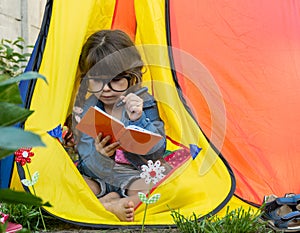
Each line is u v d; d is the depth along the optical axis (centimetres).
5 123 89
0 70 401
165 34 315
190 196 272
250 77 323
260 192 293
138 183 275
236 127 312
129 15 340
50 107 282
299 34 334
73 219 257
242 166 303
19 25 531
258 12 338
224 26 334
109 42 288
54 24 297
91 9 301
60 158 272
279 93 321
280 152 307
